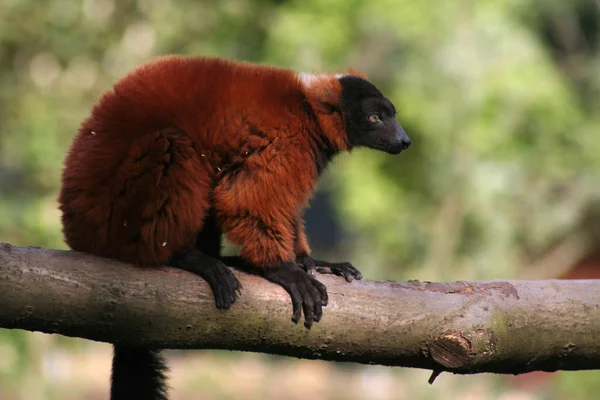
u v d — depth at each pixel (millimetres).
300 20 16734
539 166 17188
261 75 6910
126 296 5754
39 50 16938
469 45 16625
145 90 6578
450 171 17031
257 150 6512
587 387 14086
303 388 21547
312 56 16734
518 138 16891
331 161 7738
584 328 6305
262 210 6395
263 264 6316
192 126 6469
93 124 6500
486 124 16594
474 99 16469
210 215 6691
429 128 16672
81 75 17125
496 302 6215
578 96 18703
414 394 16859
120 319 5758
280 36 16734
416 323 6078
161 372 7133
